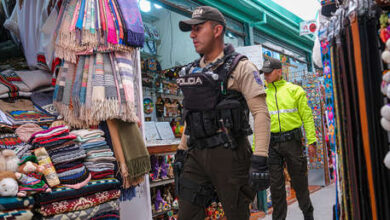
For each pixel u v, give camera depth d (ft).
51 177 7.10
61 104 8.73
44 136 7.50
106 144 8.72
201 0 15.53
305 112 12.22
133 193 9.40
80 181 7.60
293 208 15.53
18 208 6.52
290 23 22.56
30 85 9.63
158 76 15.89
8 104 9.08
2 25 11.96
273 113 12.10
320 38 5.18
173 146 12.50
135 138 9.14
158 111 15.87
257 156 5.73
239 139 6.07
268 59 12.53
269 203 16.71
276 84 12.41
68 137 7.75
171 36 17.58
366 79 4.07
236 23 18.33
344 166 4.48
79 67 8.63
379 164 3.97
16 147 7.58
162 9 16.96
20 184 6.72
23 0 10.78
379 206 3.94
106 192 8.13
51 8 9.98
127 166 8.76
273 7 20.24
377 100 4.01
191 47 18.84
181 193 6.47
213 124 6.01
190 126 6.27
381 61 4.02
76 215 7.41
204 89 5.97
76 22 8.41
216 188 6.17
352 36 4.25
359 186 4.23
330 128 5.20
